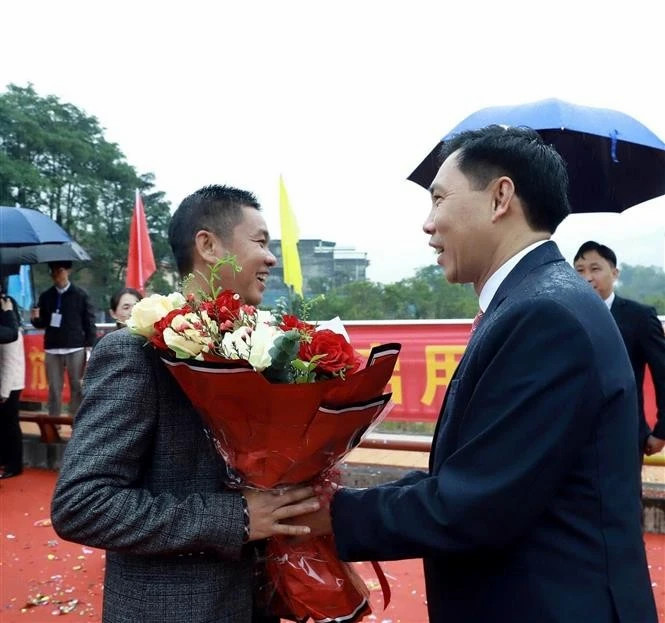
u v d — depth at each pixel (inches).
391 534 46.9
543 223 50.7
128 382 49.2
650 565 133.1
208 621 50.6
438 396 187.0
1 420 218.1
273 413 44.8
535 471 42.4
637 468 46.8
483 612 46.5
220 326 46.4
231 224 57.1
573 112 122.3
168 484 50.9
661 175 128.0
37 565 143.7
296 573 54.4
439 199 52.4
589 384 43.0
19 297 381.7
